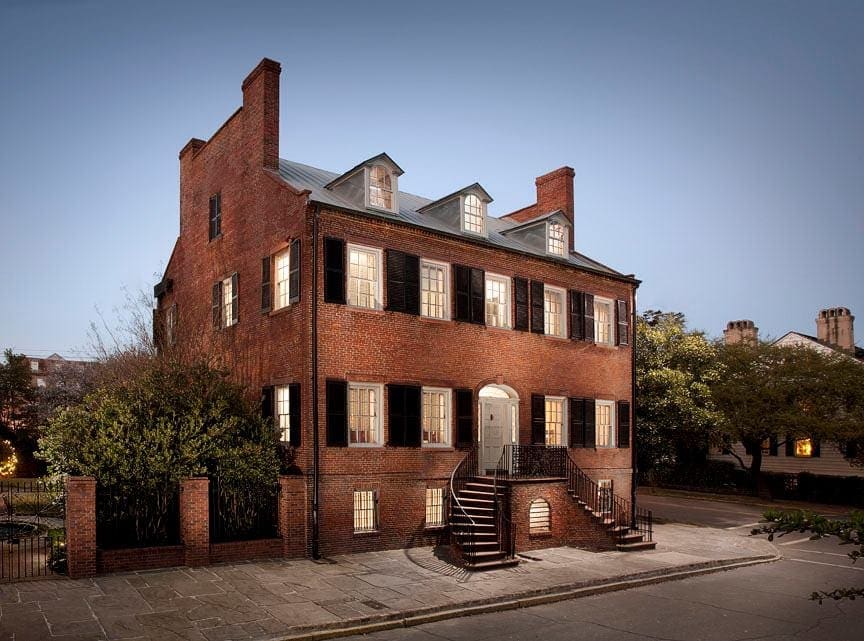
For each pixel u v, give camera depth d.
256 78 21.78
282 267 19.97
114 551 14.53
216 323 23.23
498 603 14.16
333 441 17.95
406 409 19.45
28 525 19.80
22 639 10.55
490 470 21.83
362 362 18.83
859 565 19.59
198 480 15.55
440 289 21.20
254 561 16.36
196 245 25.42
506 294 22.98
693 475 41.50
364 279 19.47
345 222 18.94
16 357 47.22
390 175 20.59
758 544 22.42
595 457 24.89
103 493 15.41
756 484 37.72
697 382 32.94
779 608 14.49
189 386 18.12
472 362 21.41
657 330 35.47
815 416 34.25
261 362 20.31
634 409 26.89
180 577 14.46
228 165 23.31
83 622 11.45
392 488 18.95
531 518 20.11
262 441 17.83
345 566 16.50
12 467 32.97
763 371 36.25
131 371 22.12
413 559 17.58
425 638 11.96
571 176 29.91
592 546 20.06
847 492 35.28
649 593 15.74
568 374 24.45
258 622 11.98
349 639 11.84
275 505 17.61
